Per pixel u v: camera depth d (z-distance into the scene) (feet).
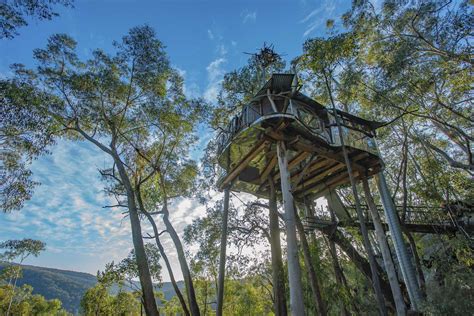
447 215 48.47
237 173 37.11
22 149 42.32
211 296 83.61
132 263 46.21
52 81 40.22
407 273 36.37
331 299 39.47
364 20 48.83
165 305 108.88
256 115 33.68
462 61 43.52
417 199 59.98
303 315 22.82
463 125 54.75
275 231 35.24
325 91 47.73
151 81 44.29
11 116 35.65
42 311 171.73
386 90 45.24
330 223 44.93
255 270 52.90
